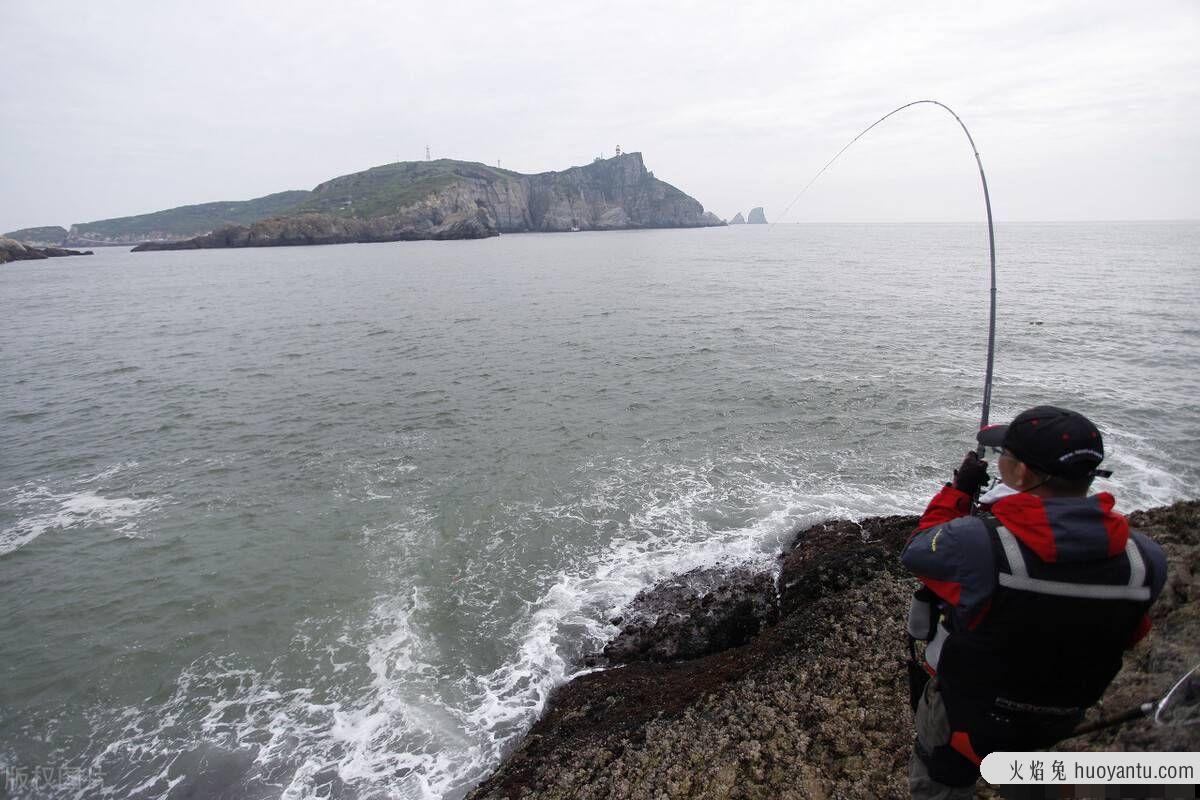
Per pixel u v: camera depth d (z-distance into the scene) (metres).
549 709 7.81
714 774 5.31
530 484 13.88
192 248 158.25
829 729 5.48
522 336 30.23
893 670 6.12
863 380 20.80
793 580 9.27
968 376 20.94
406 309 40.22
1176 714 2.97
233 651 9.06
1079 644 1.84
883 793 4.64
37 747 7.59
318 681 8.49
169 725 7.86
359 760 7.27
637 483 13.76
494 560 11.05
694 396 19.66
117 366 25.42
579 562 10.92
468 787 6.83
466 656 8.86
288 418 18.55
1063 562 1.80
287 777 7.10
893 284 50.19
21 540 11.95
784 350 25.72
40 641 9.31
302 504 13.22
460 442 16.44
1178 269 56.12
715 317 34.56
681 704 6.64
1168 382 19.61
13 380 23.33
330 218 164.75
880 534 10.28
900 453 14.94
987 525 1.99
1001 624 1.91
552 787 5.81
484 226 179.88
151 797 6.94
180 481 14.44
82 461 15.62
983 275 55.19
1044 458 1.93
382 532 12.05
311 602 10.04
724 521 12.04
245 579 10.65
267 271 77.81
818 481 13.59
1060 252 84.06
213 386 22.09
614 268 71.75
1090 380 20.05
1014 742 2.15
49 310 43.22
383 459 15.47
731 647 8.51
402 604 9.95
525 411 18.77
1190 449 14.61
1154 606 4.73
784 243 137.25
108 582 10.65
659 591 9.91
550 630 9.29
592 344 27.94
